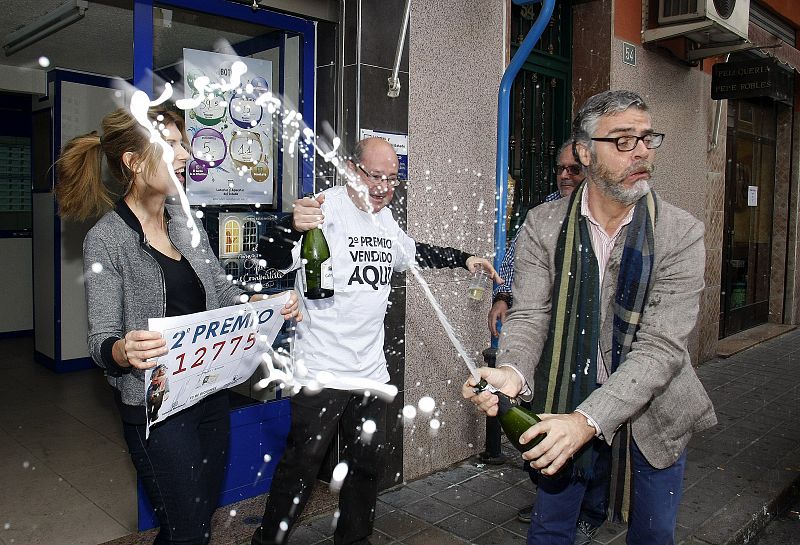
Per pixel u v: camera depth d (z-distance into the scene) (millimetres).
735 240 8156
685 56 5754
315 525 3109
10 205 7207
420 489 3615
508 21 4047
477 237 3955
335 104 3322
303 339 2578
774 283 9188
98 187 2031
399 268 2900
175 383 1797
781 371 6586
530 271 2211
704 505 3562
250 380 3367
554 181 4977
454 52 3699
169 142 1998
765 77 6031
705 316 6832
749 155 8336
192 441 1967
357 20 3213
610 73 4867
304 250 2479
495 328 3375
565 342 2104
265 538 2586
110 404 4969
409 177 3516
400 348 3518
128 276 1906
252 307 1987
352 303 2539
